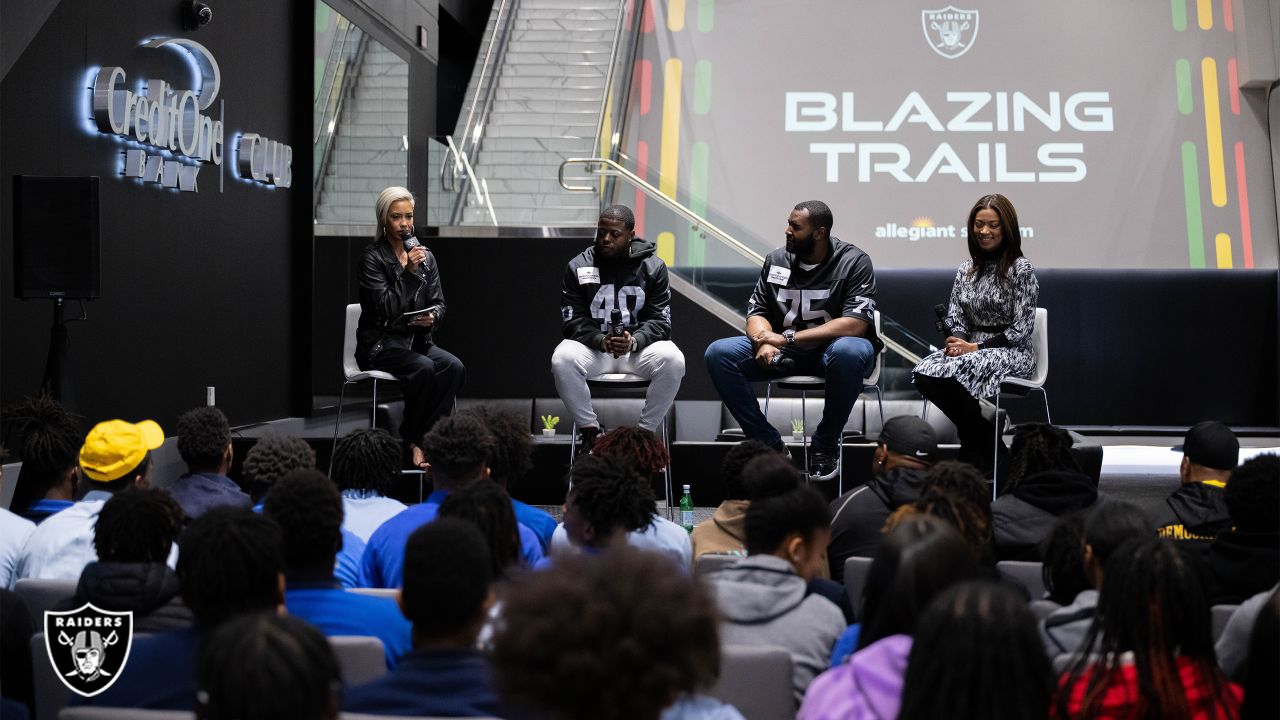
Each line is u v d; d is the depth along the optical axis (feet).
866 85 41.45
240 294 24.35
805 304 18.76
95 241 15.90
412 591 5.66
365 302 19.86
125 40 19.66
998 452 17.88
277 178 25.23
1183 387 38.55
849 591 9.82
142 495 7.77
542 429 30.81
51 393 15.89
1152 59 41.04
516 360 32.60
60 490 11.34
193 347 22.31
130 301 20.02
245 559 6.09
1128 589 5.68
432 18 37.24
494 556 8.09
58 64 17.83
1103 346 38.70
